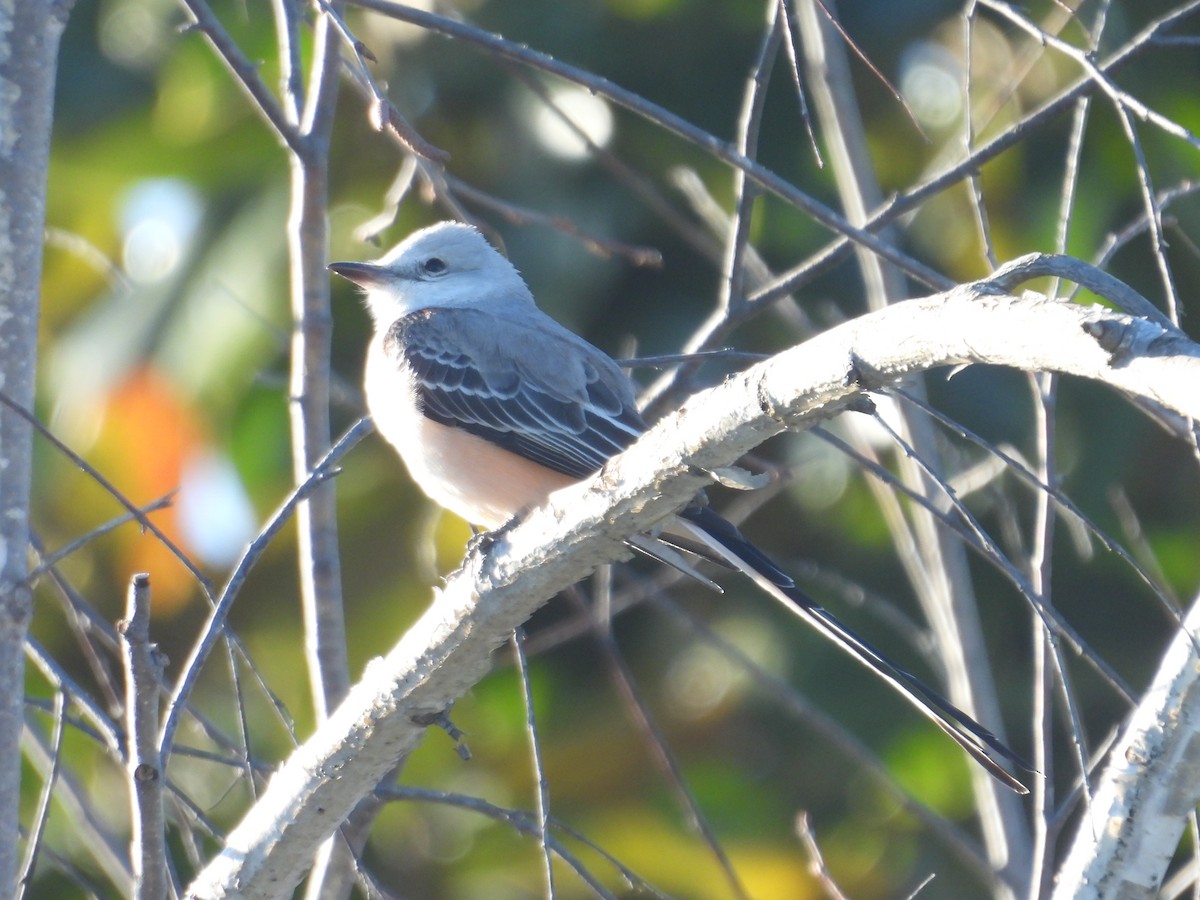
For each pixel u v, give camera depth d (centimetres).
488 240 1030
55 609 1283
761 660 1313
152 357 1288
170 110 1355
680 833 1267
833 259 798
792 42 607
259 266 1288
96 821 824
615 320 1312
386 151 1325
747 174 699
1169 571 1285
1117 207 1245
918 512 902
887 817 1267
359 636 1320
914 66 1334
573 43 1323
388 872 1282
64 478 1281
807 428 505
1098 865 561
